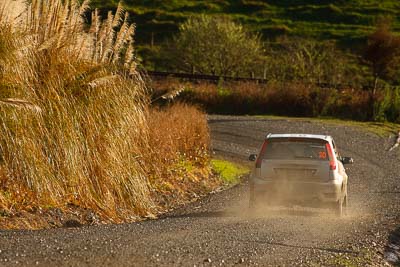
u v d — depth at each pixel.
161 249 25.41
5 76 33.69
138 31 182.50
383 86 123.38
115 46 38.84
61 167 34.62
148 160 42.31
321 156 38.00
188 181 48.78
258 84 113.12
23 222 31.66
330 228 33.91
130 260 23.38
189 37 139.38
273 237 29.95
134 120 38.72
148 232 28.94
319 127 91.31
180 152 53.16
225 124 91.12
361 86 114.12
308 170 37.78
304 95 107.50
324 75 126.12
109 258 23.33
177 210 40.28
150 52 163.25
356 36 178.12
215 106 108.62
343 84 114.44
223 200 44.50
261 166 38.16
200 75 115.94
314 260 26.80
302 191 37.59
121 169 37.16
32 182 33.31
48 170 33.97
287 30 182.75
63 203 34.31
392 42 113.38
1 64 33.62
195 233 29.39
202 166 54.16
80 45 37.31
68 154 34.72
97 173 36.00
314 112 105.81
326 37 179.00
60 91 35.50
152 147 44.38
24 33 34.28
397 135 89.38
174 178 47.31
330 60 128.50
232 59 135.75
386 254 30.36
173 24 185.38
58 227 32.25
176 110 58.97
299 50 132.62
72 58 37.06
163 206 41.28
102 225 31.28
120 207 36.78
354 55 161.12
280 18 194.88
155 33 181.25
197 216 36.88
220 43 136.75
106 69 37.72
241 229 31.31
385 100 104.31
